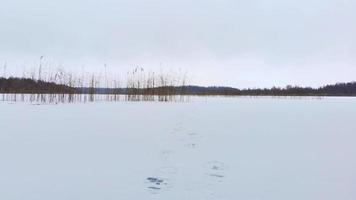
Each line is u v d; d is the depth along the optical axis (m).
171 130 12.70
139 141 10.20
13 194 5.41
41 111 19.53
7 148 8.81
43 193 5.48
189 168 7.08
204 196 5.42
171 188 5.79
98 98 37.88
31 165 7.16
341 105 30.41
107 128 12.94
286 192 5.67
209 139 10.70
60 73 29.89
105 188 5.77
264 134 11.83
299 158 8.10
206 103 33.16
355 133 12.13
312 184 6.09
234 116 18.66
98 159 7.81
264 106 28.48
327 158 8.10
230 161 7.75
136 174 6.61
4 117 16.03
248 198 5.35
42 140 10.05
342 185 6.07
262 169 7.07
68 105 25.38
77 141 10.02
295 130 12.92
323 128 13.48
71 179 6.24
